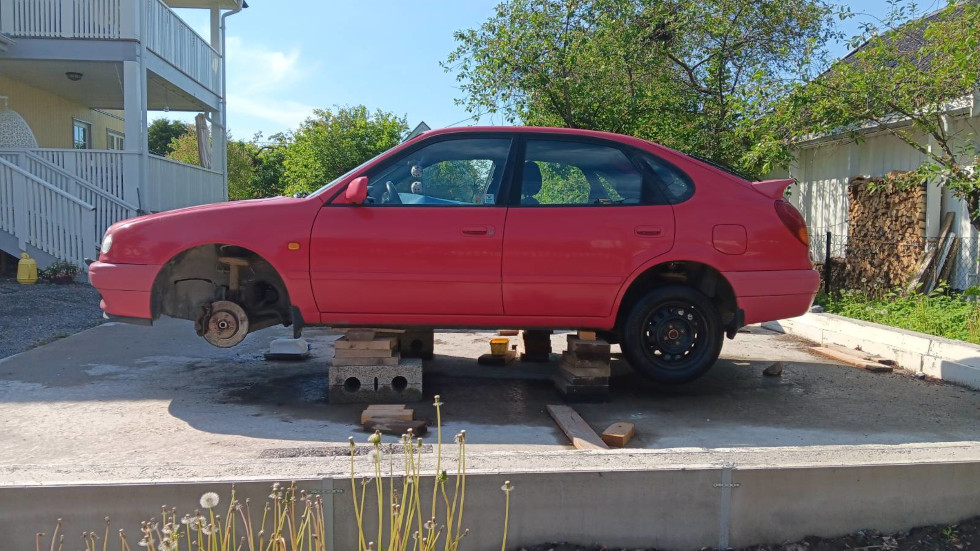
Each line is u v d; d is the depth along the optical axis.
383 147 29.05
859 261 11.65
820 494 3.19
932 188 10.15
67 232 12.61
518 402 5.43
